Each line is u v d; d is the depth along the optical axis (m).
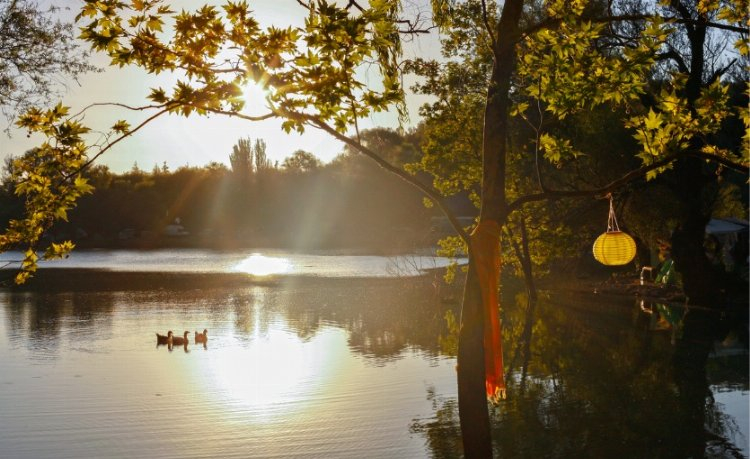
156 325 22.12
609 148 23.91
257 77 6.16
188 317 23.91
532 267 27.00
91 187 6.38
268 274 41.81
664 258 28.53
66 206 6.31
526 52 8.91
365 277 38.78
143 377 14.61
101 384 13.98
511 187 24.97
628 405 11.84
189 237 94.31
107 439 10.32
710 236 27.66
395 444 9.97
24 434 10.52
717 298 23.30
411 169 26.28
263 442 10.13
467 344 6.86
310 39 6.00
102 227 92.00
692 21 7.54
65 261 55.91
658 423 10.81
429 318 22.86
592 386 13.15
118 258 60.09
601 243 9.57
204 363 16.05
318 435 10.43
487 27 7.41
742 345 17.16
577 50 7.24
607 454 9.38
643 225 29.00
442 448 9.79
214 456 9.56
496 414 11.36
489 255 7.02
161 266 49.88
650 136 7.32
